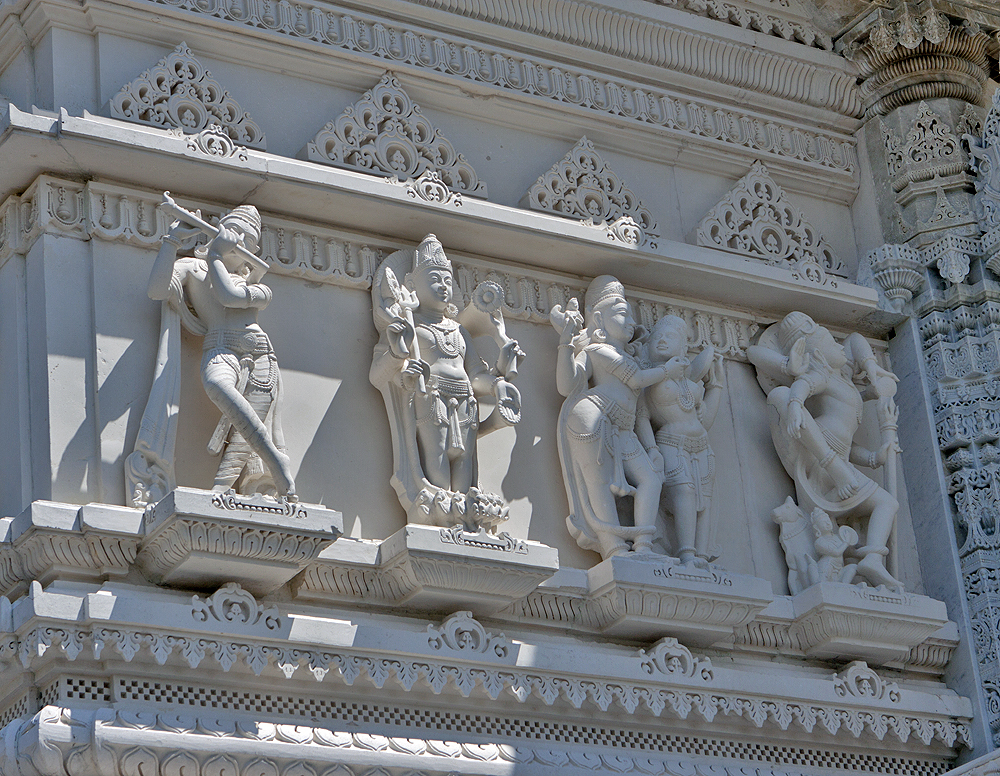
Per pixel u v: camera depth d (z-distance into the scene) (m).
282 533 17.97
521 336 22.36
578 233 22.34
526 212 22.14
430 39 22.77
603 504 21.42
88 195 19.53
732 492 23.25
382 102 21.94
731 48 25.06
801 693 21.94
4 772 16.94
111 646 17.38
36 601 17.20
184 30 20.91
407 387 20.22
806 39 26.02
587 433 21.48
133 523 17.89
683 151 24.59
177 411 18.84
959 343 25.03
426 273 20.84
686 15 24.70
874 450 24.22
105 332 19.05
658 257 22.94
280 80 21.58
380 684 18.84
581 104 23.72
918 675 23.75
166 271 18.80
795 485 23.77
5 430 19.08
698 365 22.72
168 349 19.03
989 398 24.69
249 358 19.19
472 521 19.70
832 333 25.16
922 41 25.80
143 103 20.09
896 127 25.98
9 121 18.78
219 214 20.36
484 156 22.84
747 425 23.84
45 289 19.00
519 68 23.39
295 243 20.81
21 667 17.64
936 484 24.47
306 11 21.84
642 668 20.77
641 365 22.44
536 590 20.59
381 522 20.12
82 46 20.34
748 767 21.64
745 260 23.89
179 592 18.36
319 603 19.33
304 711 18.67
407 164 21.86
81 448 18.56
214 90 20.72
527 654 19.94
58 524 17.58
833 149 26.22
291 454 19.83
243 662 18.06
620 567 20.66
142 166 19.59
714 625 21.34
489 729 19.91
